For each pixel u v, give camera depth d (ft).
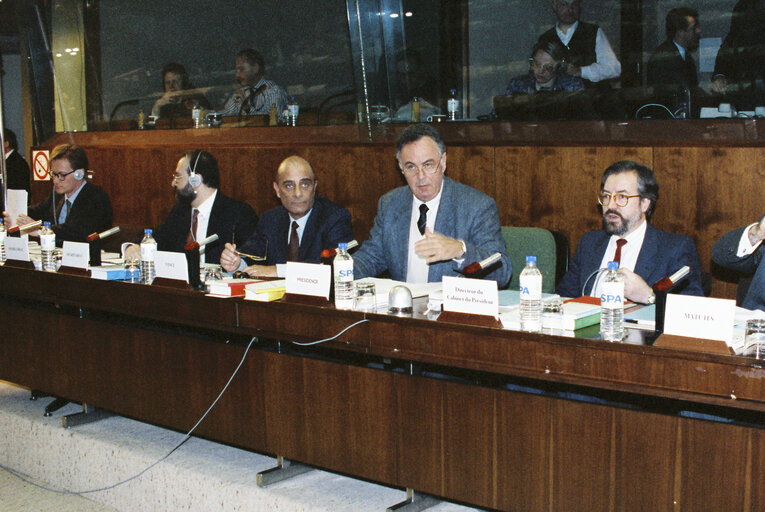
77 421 10.86
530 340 6.59
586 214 11.78
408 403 7.45
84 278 10.14
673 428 6.03
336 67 15.24
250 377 8.64
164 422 9.60
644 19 12.09
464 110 14.08
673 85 11.85
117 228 10.87
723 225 10.64
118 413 10.23
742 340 6.07
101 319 10.27
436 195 10.01
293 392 8.29
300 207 11.35
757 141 10.57
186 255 9.14
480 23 13.91
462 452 7.14
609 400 6.70
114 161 17.84
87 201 14.42
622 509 6.32
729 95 11.37
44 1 18.70
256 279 9.62
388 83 14.42
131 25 17.84
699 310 6.02
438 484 7.33
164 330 9.53
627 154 11.33
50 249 11.14
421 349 7.22
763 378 5.60
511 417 6.82
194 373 9.18
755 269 8.36
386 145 13.98
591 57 12.66
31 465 11.15
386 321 7.43
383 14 14.23
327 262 8.10
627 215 8.80
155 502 9.49
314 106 15.64
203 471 9.04
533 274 6.84
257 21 16.01
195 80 17.13
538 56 12.99
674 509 6.08
